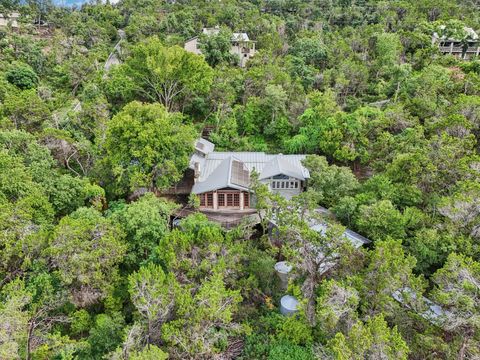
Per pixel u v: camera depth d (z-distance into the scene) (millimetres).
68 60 78938
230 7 100688
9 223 28922
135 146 39656
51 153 44844
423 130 45125
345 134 48562
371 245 34875
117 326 26203
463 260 25406
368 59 74125
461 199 31375
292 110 57094
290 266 30109
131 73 59281
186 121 61750
